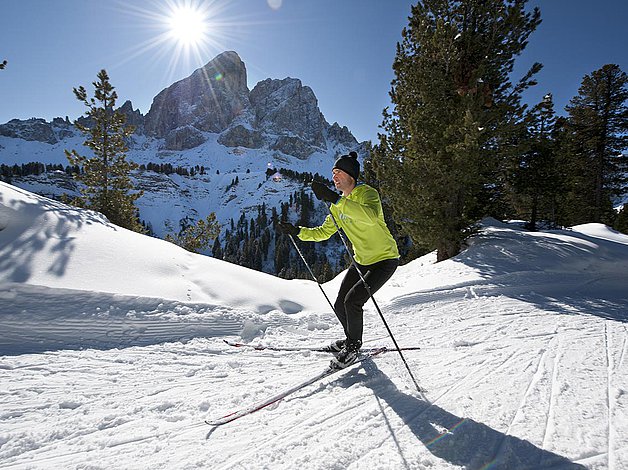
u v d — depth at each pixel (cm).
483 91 947
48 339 330
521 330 421
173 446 187
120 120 2078
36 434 195
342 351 291
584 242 1005
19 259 392
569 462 169
